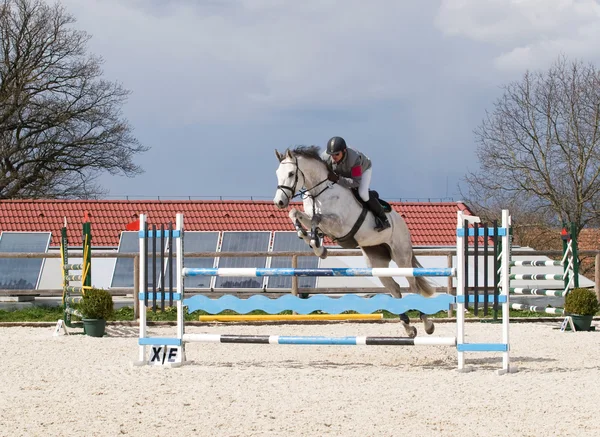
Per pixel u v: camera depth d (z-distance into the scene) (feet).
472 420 20.29
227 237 66.18
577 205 94.43
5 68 110.73
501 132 96.53
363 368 30.40
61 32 113.09
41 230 72.18
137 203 76.48
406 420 20.27
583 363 32.40
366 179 31.48
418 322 49.85
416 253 52.24
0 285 61.36
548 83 94.27
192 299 31.48
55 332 43.19
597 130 93.50
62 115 113.29
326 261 62.80
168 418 20.47
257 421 20.11
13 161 114.62
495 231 29.45
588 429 19.34
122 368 30.12
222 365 31.58
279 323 49.49
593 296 46.19
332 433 18.89
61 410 21.49
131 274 62.49
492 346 28.99
